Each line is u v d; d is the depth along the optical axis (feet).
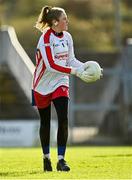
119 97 227.81
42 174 67.41
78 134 233.55
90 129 243.19
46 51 71.46
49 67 71.15
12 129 198.90
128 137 216.74
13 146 197.67
